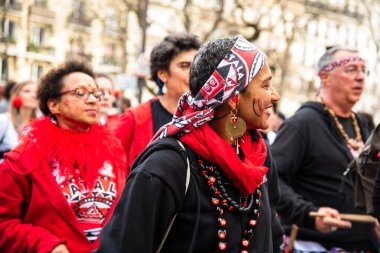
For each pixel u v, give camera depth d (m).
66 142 3.13
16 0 33.75
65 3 35.31
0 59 33.75
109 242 1.96
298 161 3.85
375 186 2.70
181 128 2.05
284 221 3.95
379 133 3.07
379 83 43.62
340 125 3.94
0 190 3.00
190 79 2.14
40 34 35.38
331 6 27.73
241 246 2.09
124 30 26.34
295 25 23.67
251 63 2.07
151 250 1.95
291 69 30.89
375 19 27.39
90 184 3.09
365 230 3.81
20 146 3.09
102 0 28.05
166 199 1.97
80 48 34.91
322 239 3.83
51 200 2.99
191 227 2.02
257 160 2.15
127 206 1.96
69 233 2.98
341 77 3.93
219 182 2.06
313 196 3.86
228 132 2.10
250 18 24.27
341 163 3.83
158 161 2.00
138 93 14.01
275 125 6.53
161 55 3.60
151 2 32.41
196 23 24.33
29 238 2.90
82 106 3.19
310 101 4.03
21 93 5.12
